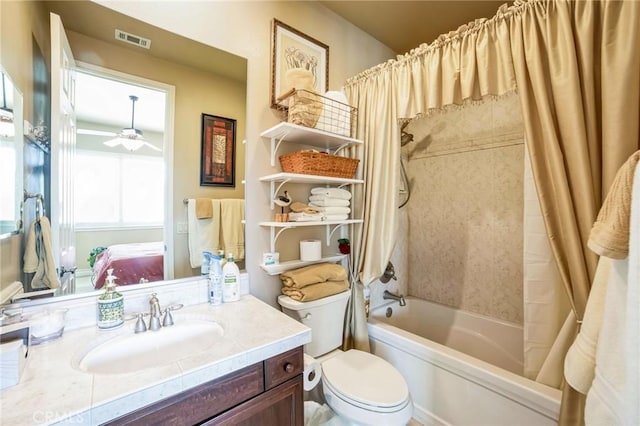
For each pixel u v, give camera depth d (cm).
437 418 151
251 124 149
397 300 238
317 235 182
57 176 98
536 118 115
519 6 118
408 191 258
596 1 103
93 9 107
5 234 86
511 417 125
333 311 158
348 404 119
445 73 140
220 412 79
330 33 186
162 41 122
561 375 116
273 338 92
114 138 111
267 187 155
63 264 99
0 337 71
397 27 204
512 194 204
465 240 229
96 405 61
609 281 71
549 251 124
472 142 223
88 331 97
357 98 184
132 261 114
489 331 210
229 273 129
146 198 118
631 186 65
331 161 154
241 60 145
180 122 127
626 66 94
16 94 89
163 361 97
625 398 63
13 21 88
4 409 59
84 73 105
